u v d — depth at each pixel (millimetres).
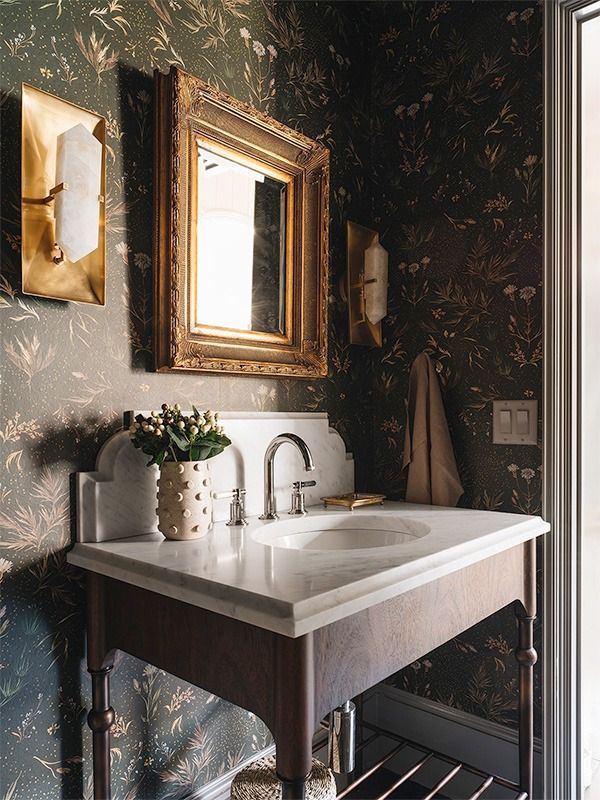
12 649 1075
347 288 1776
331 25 1780
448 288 1752
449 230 1751
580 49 1580
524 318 1605
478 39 1697
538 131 1583
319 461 1666
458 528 1336
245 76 1513
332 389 1771
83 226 1075
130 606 1084
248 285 1479
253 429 1475
